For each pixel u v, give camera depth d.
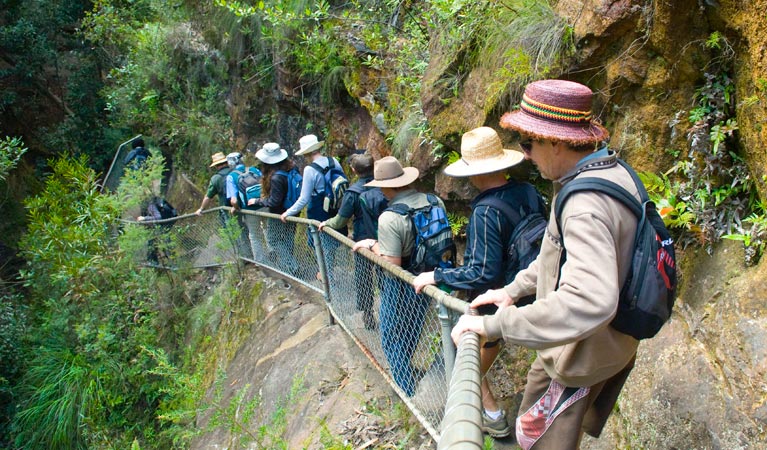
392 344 3.51
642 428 2.61
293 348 5.11
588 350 1.64
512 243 2.64
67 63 16.27
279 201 6.27
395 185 3.46
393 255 3.38
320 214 5.46
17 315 9.26
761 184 2.44
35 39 15.23
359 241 4.19
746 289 2.37
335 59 7.05
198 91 11.69
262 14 7.89
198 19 11.02
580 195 1.52
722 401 2.27
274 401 4.60
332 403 4.05
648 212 1.59
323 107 7.87
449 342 2.67
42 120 16.44
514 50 3.71
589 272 1.41
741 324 2.31
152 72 12.15
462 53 4.38
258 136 10.05
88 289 7.54
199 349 7.08
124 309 7.60
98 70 16.05
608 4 3.10
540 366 1.99
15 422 7.64
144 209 8.80
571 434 1.79
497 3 4.02
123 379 7.01
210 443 4.88
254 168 7.26
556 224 1.61
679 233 2.92
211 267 8.02
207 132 11.38
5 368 8.60
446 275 2.72
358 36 6.69
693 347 2.55
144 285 7.73
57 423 7.04
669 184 2.94
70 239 7.42
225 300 7.12
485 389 3.14
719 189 2.75
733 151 2.74
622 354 1.66
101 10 13.52
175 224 8.57
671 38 2.82
